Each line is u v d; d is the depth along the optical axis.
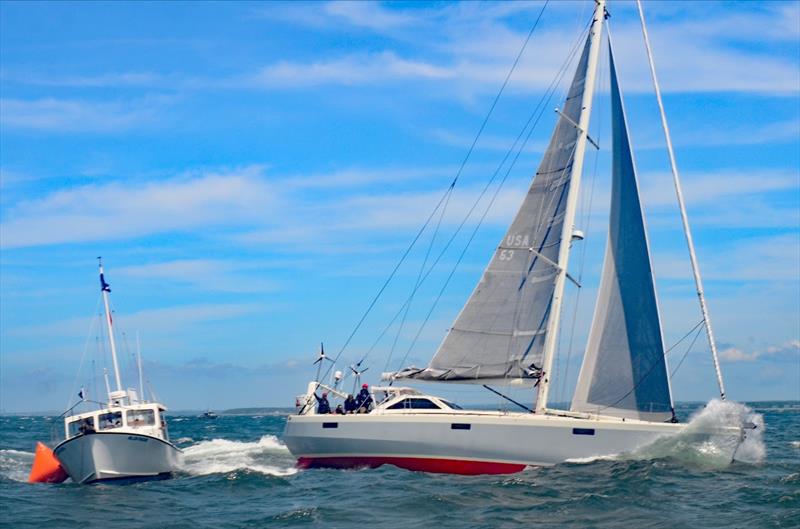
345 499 22.31
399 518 19.89
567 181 28.08
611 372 27.06
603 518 19.42
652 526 18.56
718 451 25.88
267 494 24.36
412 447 26.36
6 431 76.56
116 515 22.05
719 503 20.64
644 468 24.64
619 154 28.19
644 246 27.16
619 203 27.94
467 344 28.45
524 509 20.50
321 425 27.62
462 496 22.06
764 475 24.67
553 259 27.94
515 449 25.50
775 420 84.06
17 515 22.33
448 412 26.86
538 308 27.84
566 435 25.55
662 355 26.44
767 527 18.08
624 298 27.27
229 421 116.44
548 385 27.30
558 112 28.38
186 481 28.08
